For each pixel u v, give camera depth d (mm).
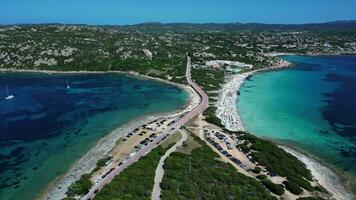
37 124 149750
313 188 95062
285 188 94312
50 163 112062
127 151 118625
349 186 100188
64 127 146000
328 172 108375
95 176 100000
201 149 116688
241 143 123562
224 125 147750
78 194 89875
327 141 133750
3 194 93938
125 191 85938
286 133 142250
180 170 98375
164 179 91250
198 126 143750
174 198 81812
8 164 111812
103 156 115312
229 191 87312
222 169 100875
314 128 148375
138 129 139125
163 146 120562
